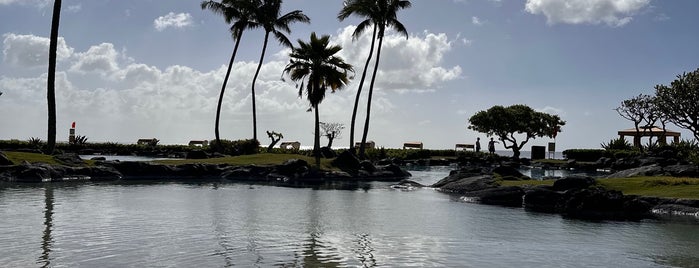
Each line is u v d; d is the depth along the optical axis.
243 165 33.78
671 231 13.66
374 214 16.22
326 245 11.14
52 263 9.09
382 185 28.94
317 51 39.91
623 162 41.94
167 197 19.77
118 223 13.31
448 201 20.58
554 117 71.94
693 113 44.69
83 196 19.05
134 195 20.08
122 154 63.81
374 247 11.05
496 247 11.30
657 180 20.84
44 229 12.13
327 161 37.44
